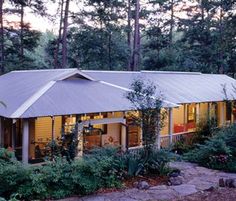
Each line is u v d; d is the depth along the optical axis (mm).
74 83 16641
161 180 10148
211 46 36406
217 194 8688
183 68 34656
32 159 14148
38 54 41812
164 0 38125
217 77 27438
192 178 10484
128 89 17578
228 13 22344
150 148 10867
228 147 12570
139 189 9266
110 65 34031
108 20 33531
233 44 22812
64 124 15312
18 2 28562
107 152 10594
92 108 14508
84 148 15469
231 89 25109
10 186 8414
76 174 8883
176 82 22875
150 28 39500
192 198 8445
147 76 22312
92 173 9055
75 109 14016
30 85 16500
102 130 17422
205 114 21781
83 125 14672
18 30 31594
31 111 12992
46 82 16172
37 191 8359
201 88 23234
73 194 8805
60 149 12711
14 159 9227
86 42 33281
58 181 8773
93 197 8602
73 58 35125
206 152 12766
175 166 12172
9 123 16422
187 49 38406
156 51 38094
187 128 21953
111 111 14805
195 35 38156
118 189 9250
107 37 33938
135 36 32031
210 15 37594
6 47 31500
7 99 15133
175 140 18625
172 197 8562
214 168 11992
